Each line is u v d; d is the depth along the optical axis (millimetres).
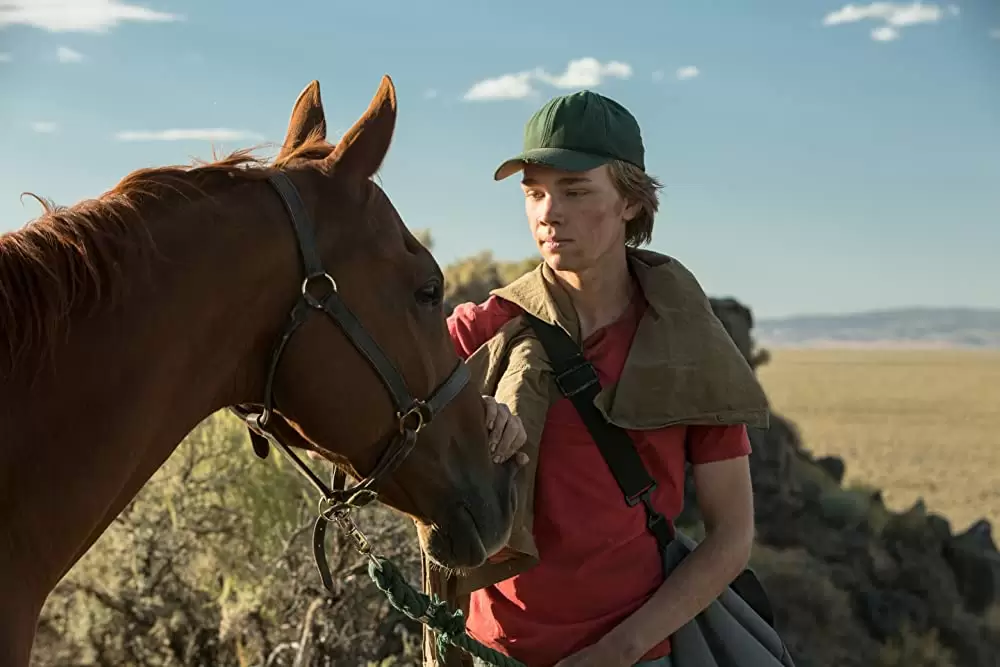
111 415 1866
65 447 1836
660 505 2607
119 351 1873
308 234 2043
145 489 6480
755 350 17984
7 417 1797
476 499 2254
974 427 71938
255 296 2014
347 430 2107
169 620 6344
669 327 2576
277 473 6379
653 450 2568
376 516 6418
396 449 2146
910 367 155375
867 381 122438
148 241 1922
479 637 2680
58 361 1831
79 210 1931
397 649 6301
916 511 17781
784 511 16031
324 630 5953
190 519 6340
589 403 2559
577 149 2506
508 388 2549
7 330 1798
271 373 2051
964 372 143000
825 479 18141
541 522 2572
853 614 14469
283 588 6156
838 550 15719
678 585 2521
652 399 2520
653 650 2576
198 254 1952
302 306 2033
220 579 6621
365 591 6254
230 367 2035
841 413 82062
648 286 2643
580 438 2564
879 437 63562
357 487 2160
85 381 1848
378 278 2105
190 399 1987
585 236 2543
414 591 2322
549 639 2553
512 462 2434
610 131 2525
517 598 2592
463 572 2367
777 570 13984
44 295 1818
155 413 1928
